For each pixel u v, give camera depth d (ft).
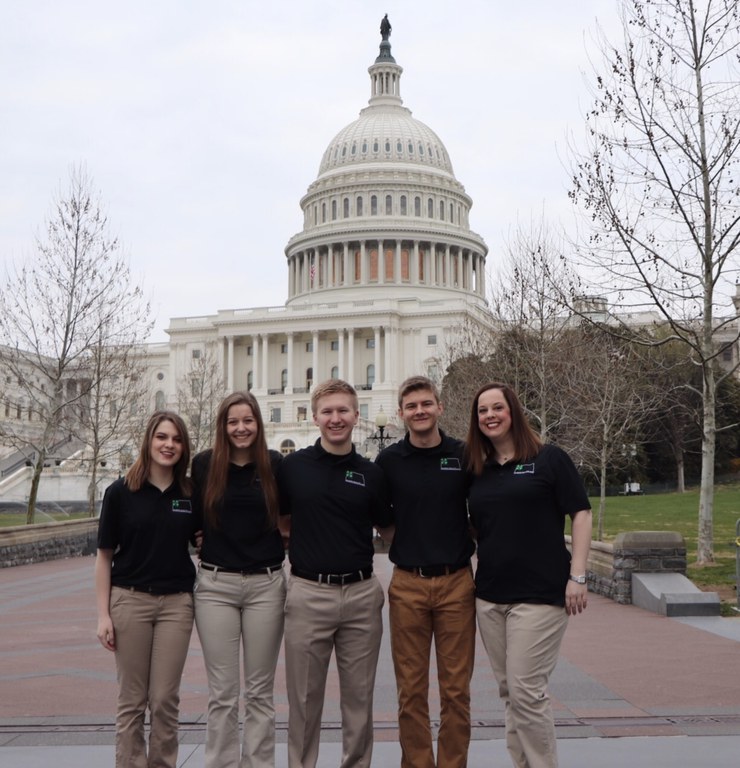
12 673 35.22
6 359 144.66
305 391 416.26
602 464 110.83
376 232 448.65
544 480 20.95
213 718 21.25
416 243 451.94
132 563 21.53
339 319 408.67
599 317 121.39
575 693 30.96
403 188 462.19
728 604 52.42
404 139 478.59
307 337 424.87
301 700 21.42
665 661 36.70
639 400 141.59
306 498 21.45
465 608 21.43
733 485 222.48
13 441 152.97
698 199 67.05
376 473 21.76
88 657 38.75
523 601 20.66
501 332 135.03
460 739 21.18
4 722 27.50
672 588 52.24
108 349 156.35
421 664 21.49
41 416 128.67
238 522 21.53
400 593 21.57
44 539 95.61
